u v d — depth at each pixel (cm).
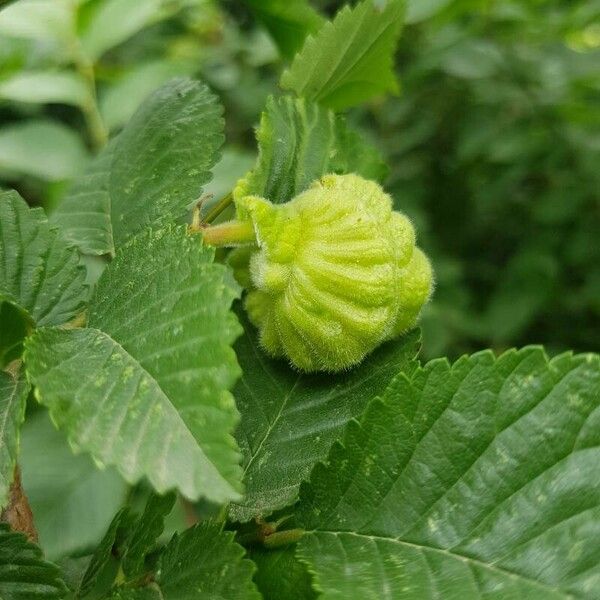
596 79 36
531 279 38
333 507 14
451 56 36
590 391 13
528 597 12
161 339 12
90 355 13
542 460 13
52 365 13
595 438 12
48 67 31
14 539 14
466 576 13
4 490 12
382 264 14
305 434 15
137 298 13
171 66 32
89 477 25
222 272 12
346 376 16
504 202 41
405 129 41
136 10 31
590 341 41
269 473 15
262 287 15
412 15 25
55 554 24
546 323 41
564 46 37
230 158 29
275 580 14
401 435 13
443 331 36
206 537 13
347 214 14
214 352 12
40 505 25
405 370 14
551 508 12
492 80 37
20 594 14
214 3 49
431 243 39
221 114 17
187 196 16
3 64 30
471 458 13
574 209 37
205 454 11
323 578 13
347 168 17
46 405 12
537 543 12
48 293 14
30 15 29
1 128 47
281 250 14
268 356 16
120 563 15
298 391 16
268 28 21
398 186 40
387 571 13
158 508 14
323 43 17
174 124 17
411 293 15
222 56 46
